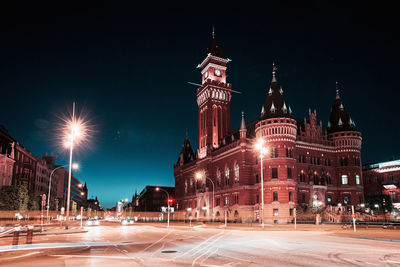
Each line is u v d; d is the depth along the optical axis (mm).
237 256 17641
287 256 17453
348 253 18453
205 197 98812
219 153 94625
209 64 111250
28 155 110688
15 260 16438
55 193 155750
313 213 70500
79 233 38438
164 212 130500
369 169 98938
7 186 78188
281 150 74500
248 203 79875
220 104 108438
